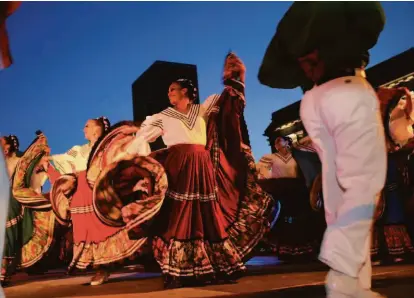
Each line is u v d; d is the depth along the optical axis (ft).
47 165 14.75
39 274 18.45
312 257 16.65
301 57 4.62
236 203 11.43
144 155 11.21
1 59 5.03
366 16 4.27
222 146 11.51
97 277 12.36
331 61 4.28
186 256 10.30
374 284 7.83
